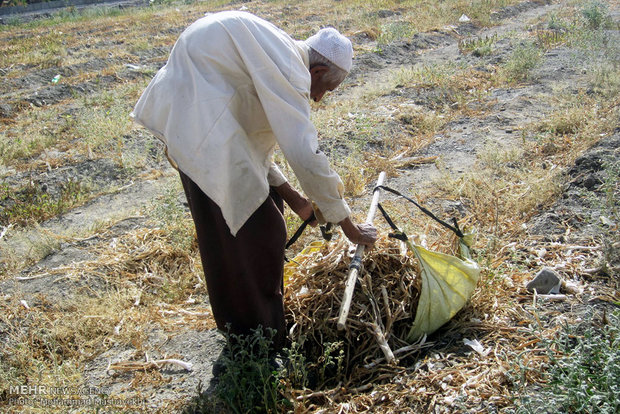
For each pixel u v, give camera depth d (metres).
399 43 11.36
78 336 3.65
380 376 3.01
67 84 9.86
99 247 4.88
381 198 5.28
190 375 3.25
